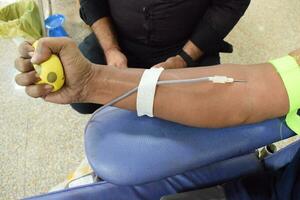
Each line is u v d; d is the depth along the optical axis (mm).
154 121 706
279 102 658
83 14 1300
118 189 819
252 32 2094
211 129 689
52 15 1994
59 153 1534
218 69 693
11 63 1877
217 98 657
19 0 1981
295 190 769
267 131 681
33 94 605
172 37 1200
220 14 1125
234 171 888
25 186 1429
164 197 753
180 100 651
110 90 658
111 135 694
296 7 2270
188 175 870
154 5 1094
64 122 1643
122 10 1165
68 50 584
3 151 1532
